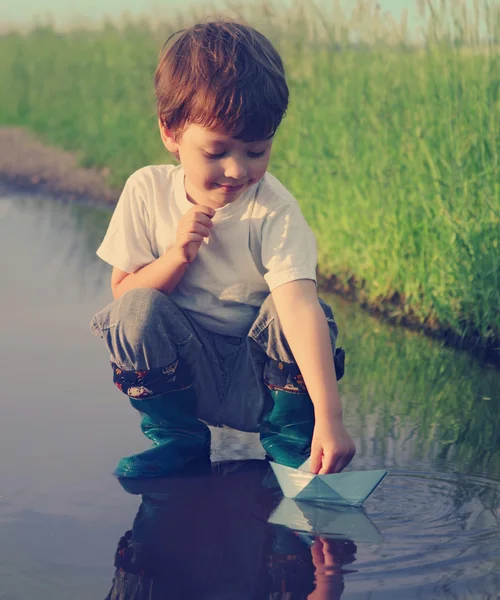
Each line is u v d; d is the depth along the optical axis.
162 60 2.04
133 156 7.00
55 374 2.82
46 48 11.25
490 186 3.41
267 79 1.94
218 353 2.23
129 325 2.07
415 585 1.53
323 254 4.24
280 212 2.09
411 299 3.54
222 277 2.16
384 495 1.95
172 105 1.96
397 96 4.18
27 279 4.17
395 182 3.92
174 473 2.08
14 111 10.34
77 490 1.96
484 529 1.77
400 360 2.99
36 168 7.62
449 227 3.45
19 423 2.39
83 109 8.96
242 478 2.06
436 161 3.70
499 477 2.05
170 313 2.10
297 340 1.98
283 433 2.18
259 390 2.19
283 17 5.20
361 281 3.92
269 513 1.85
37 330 3.34
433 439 2.28
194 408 2.22
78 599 1.48
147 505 1.88
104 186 6.93
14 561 1.61
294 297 2.01
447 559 1.63
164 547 1.68
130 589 1.51
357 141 4.36
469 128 3.57
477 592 1.51
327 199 4.41
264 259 2.08
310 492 1.90
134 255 2.22
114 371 2.16
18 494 1.93
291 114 5.13
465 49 3.73
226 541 1.71
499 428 2.36
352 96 4.59
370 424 2.39
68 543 1.69
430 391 2.67
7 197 6.69
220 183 1.96
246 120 1.89
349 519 1.82
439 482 2.02
